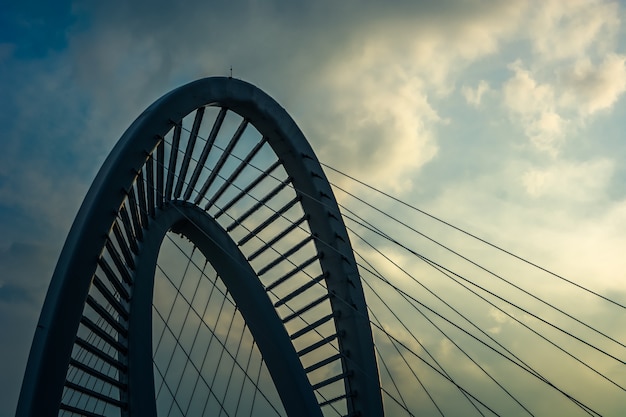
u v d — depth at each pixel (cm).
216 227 3441
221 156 3338
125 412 2550
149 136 2819
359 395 3519
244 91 3362
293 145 3575
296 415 3269
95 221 2520
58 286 2386
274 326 3378
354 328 3569
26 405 2219
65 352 2314
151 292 2811
